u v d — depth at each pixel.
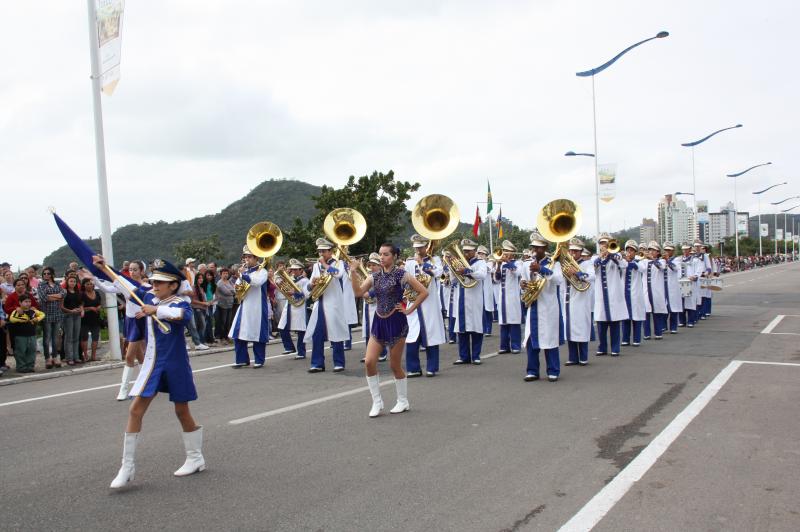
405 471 5.61
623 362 11.48
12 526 4.62
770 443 6.17
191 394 5.64
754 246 116.00
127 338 9.38
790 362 10.70
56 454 6.48
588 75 29.42
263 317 12.21
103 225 13.41
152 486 5.41
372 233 26.42
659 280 15.13
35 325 12.12
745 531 4.26
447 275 14.12
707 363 10.91
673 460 5.73
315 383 10.16
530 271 9.79
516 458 5.90
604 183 29.89
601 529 4.33
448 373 10.82
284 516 4.69
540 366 11.42
